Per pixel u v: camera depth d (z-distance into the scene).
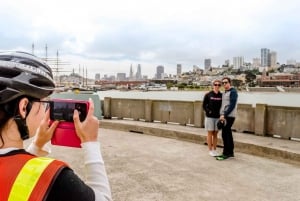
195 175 6.40
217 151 8.64
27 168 0.81
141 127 11.85
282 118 9.23
